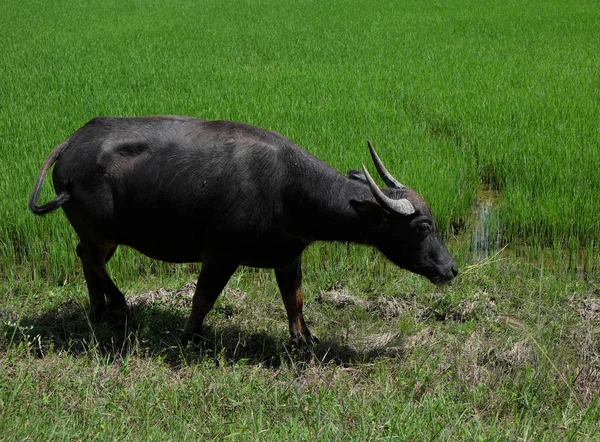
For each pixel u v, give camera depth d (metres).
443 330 7.83
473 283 8.85
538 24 28.09
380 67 20.22
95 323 7.73
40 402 5.84
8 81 18.78
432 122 15.03
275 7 36.84
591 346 7.33
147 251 7.25
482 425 5.88
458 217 11.08
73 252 9.39
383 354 7.34
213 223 6.76
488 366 7.02
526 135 13.48
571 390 6.43
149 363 6.80
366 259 9.33
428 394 6.32
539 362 6.94
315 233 7.00
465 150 13.27
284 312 8.23
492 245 10.26
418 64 20.59
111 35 27.97
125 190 6.89
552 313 8.10
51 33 28.67
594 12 31.02
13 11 36.78
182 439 5.49
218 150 6.75
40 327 7.54
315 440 5.45
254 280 9.07
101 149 6.91
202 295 7.13
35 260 9.41
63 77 19.14
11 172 11.17
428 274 7.05
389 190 7.04
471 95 16.67
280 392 6.32
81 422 5.66
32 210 6.96
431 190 10.94
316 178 6.84
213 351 7.23
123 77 19.25
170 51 23.89
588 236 10.23
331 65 20.80
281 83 18.17
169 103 15.65
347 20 31.03
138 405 5.94
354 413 5.96
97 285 7.62
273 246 6.93
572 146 12.60
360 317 8.12
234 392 6.23
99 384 6.24
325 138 12.99
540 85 17.47
